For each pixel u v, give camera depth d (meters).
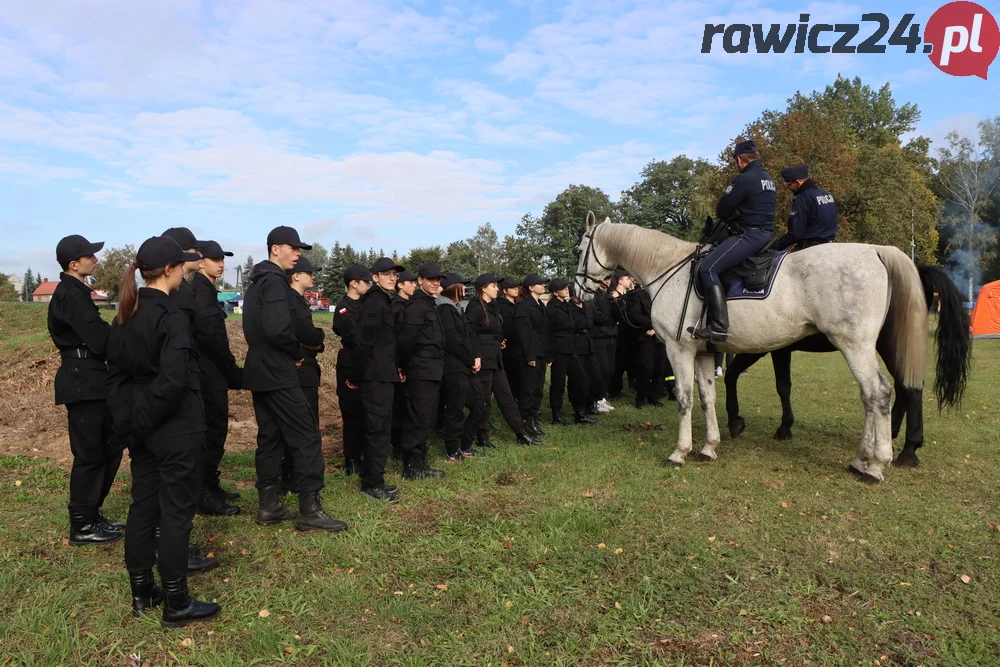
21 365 9.38
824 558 3.88
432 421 5.69
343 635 3.12
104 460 4.24
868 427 5.36
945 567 3.76
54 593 3.51
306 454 4.38
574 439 7.16
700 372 6.21
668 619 3.25
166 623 3.20
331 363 11.05
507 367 8.40
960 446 6.57
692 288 5.92
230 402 8.76
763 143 31.62
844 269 5.16
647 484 5.34
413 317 5.49
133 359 3.15
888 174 34.19
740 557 3.90
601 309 7.89
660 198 55.50
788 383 6.91
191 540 4.29
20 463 5.87
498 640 3.05
